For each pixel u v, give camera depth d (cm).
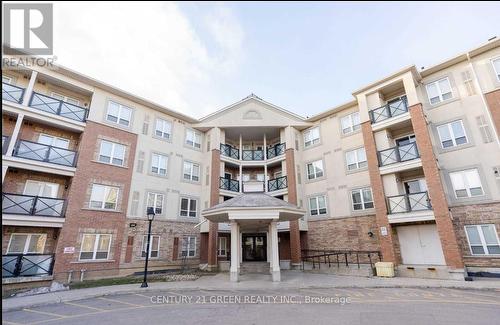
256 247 2159
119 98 1875
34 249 1443
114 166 1739
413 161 1546
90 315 834
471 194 1448
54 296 1069
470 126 1516
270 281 1363
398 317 749
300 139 2320
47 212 1452
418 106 1575
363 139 1791
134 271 1686
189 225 2038
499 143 1405
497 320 702
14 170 1458
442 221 1385
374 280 1333
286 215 1497
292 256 1934
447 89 1633
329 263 1753
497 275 1291
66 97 1723
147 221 1819
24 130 1519
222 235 2184
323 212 2019
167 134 2092
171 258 1878
